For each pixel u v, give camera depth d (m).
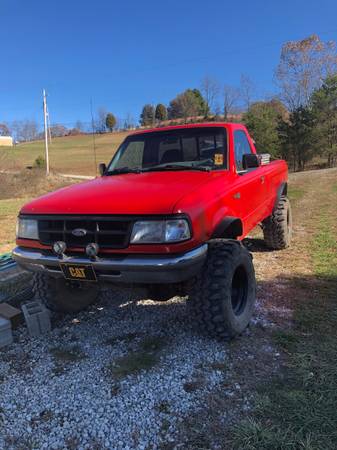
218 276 3.36
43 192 26.39
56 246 3.27
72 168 52.88
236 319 3.54
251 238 7.40
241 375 3.09
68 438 2.57
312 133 43.06
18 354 3.64
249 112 48.41
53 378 3.22
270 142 44.16
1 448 2.52
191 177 3.86
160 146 4.64
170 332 3.86
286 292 4.67
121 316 4.32
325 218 9.09
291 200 12.64
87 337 3.90
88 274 3.21
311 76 53.28
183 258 3.00
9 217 11.62
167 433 2.55
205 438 2.49
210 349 3.47
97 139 84.94
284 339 3.56
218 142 4.45
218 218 3.51
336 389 2.84
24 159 62.41
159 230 3.00
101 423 2.68
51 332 4.05
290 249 6.56
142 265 2.99
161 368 3.25
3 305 4.36
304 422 2.54
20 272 5.71
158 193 3.28
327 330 3.70
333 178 20.48
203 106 80.56
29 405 2.90
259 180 5.01
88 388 3.06
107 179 4.14
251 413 2.66
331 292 4.61
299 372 3.06
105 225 3.15
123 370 3.26
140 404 2.83
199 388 2.96
